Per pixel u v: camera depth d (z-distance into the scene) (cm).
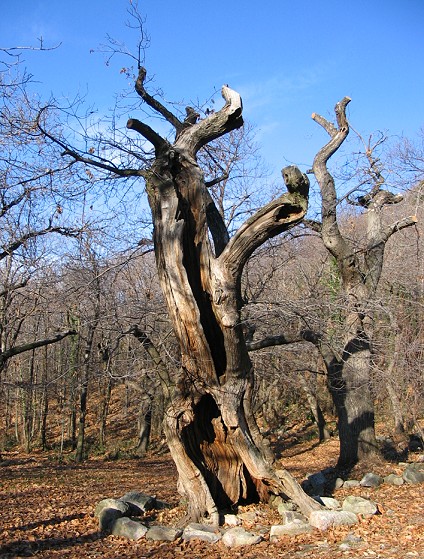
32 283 1588
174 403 908
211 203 1024
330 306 1102
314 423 3095
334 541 785
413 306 1317
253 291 1348
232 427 899
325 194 1345
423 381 1367
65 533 895
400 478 1213
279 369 1434
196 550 779
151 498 1032
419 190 1295
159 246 887
